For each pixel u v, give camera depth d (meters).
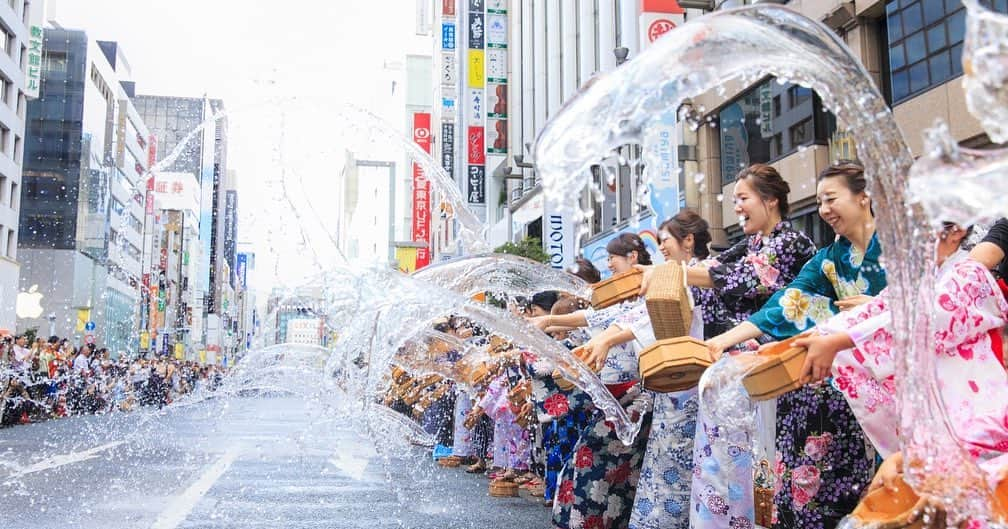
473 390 6.37
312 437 11.85
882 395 2.08
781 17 1.45
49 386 17.56
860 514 1.67
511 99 29.70
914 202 1.36
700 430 3.10
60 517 4.91
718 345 2.69
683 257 3.67
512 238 26.28
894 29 9.48
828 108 1.48
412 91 59.00
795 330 2.75
